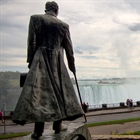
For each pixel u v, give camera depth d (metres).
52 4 4.48
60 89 4.16
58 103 4.04
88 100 49.44
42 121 3.65
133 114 26.91
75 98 4.21
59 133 4.32
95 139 9.45
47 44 4.25
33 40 4.15
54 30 4.28
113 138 9.52
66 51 4.50
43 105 3.81
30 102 3.69
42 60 4.14
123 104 34.12
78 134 4.63
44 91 3.95
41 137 4.15
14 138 14.44
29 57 4.20
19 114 3.60
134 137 9.53
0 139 14.31
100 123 18.89
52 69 4.19
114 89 53.44
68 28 4.48
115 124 18.34
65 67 4.34
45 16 4.30
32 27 4.18
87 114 27.19
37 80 3.94
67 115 4.00
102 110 31.27
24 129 19.36
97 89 51.34
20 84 4.29
